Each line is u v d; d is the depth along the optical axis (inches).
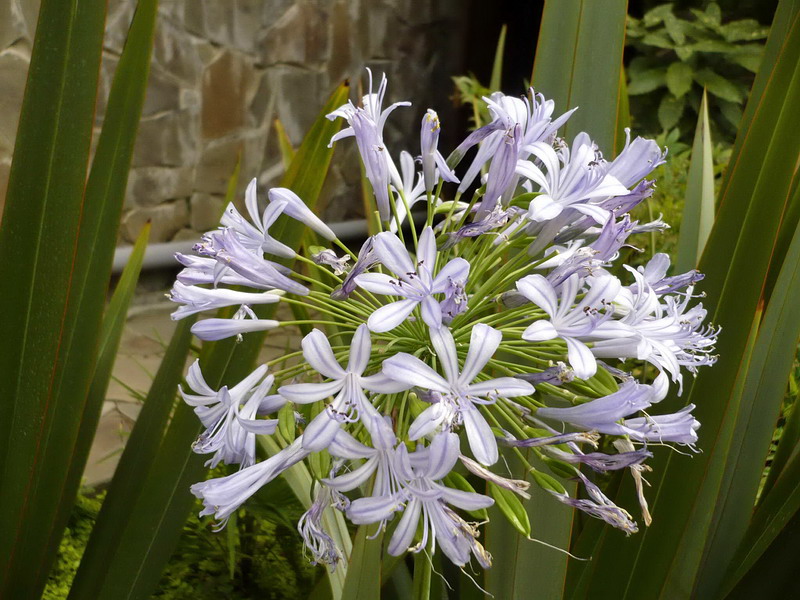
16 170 12.1
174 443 15.1
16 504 13.6
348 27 60.3
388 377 9.8
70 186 12.3
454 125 66.5
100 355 17.6
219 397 10.9
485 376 11.0
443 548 10.0
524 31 66.9
